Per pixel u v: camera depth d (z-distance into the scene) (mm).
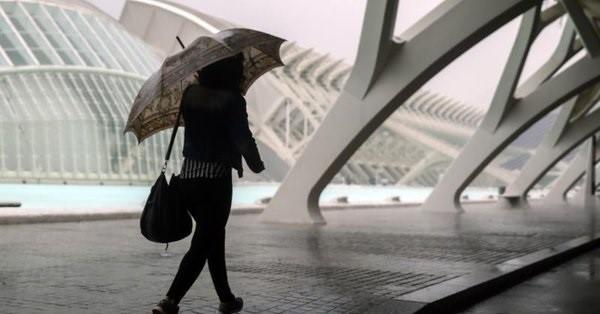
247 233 12570
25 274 6641
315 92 75938
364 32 14961
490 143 23203
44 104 36906
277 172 76125
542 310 5617
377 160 87000
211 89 3992
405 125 84812
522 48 22062
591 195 37500
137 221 15875
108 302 5074
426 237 11891
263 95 76125
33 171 33594
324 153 15773
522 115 22922
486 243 10719
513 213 23672
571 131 31406
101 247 9469
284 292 5578
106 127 37969
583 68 22234
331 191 49094
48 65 40031
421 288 5848
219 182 3979
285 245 10117
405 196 47250
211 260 4320
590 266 8922
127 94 41906
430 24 14836
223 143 3965
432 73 14945
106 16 57719
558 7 22594
